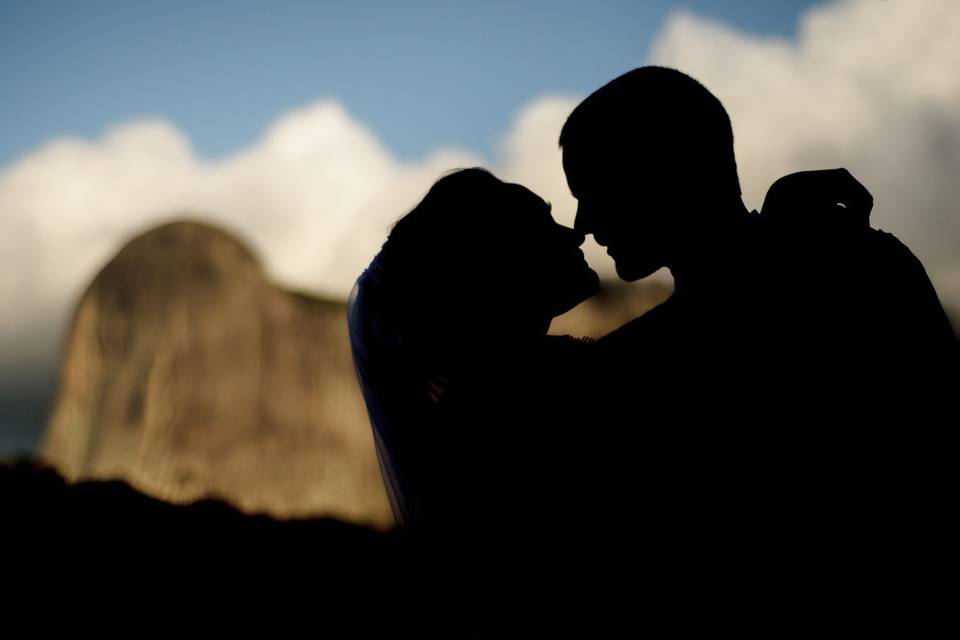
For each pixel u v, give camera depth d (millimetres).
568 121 1261
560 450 1095
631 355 1123
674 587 1021
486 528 1116
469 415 1143
